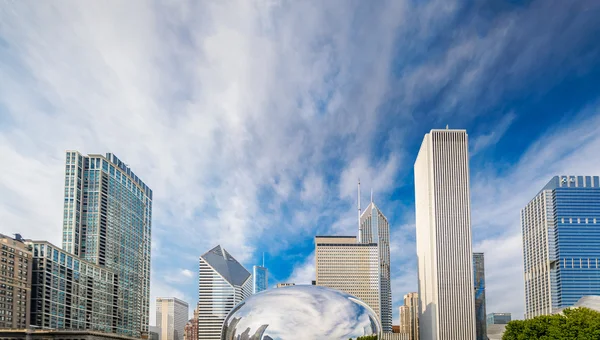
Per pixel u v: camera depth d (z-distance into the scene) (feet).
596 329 222.69
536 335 255.29
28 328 565.53
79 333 576.20
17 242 580.30
